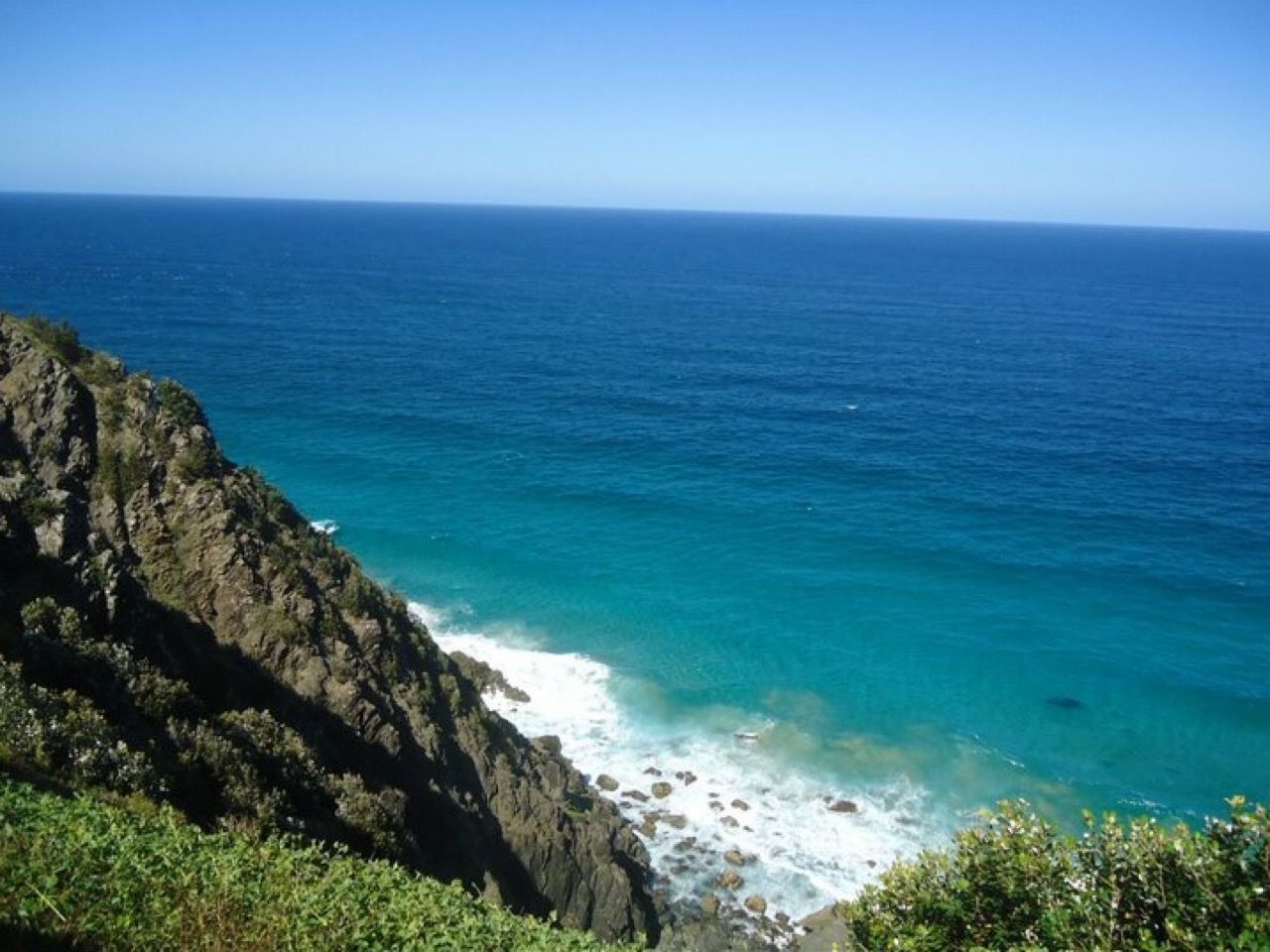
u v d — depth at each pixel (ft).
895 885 52.34
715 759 134.62
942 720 145.89
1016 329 532.73
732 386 365.81
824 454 277.44
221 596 93.25
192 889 41.93
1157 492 250.37
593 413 316.60
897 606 183.42
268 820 59.36
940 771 134.10
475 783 102.89
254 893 43.34
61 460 92.68
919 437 298.15
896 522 225.56
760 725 142.92
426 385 345.31
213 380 334.03
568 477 249.55
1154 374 406.82
